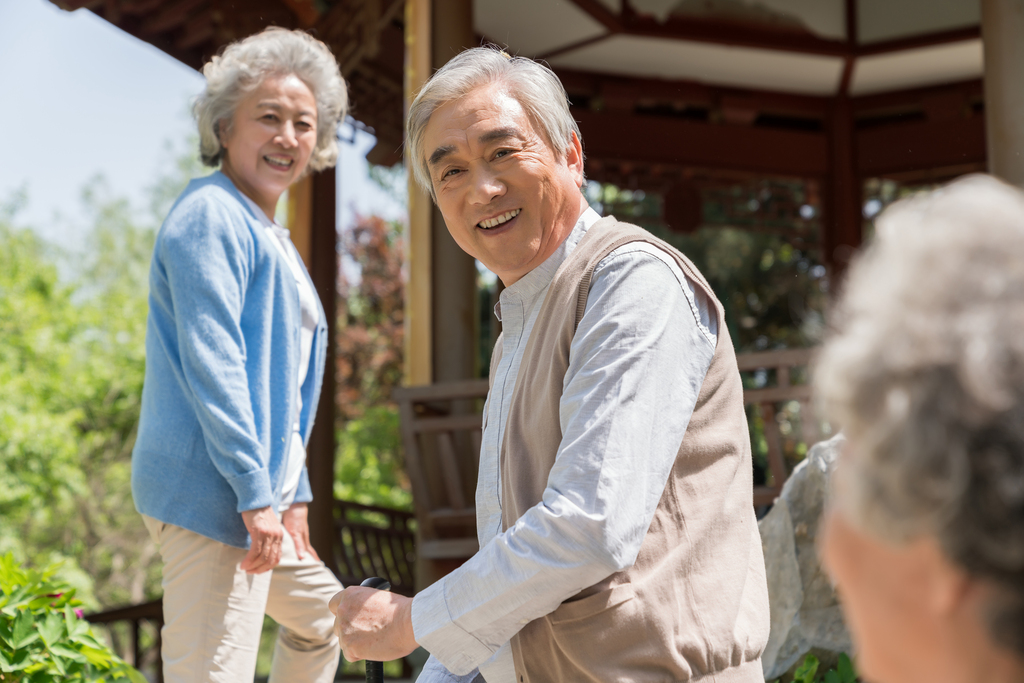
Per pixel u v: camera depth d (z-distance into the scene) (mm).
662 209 9219
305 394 2576
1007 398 501
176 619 2166
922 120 8961
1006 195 566
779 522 2643
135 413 16516
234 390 2141
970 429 513
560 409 1433
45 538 16719
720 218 10312
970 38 7941
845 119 9000
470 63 1735
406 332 5098
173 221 2264
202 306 2168
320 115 2723
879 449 538
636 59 8203
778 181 9297
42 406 14344
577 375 1407
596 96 8539
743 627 1412
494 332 8547
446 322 5035
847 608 637
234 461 2115
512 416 1563
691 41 7914
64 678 2162
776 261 12703
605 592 1353
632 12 7676
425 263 5055
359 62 7070
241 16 6270
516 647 1436
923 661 570
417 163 1823
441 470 4699
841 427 583
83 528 16875
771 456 3982
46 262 16688
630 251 1494
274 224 2572
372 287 13641
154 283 2303
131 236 26172
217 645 2150
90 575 16766
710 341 1496
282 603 2449
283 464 2314
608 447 1331
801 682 2340
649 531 1386
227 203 2318
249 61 2549
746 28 7984
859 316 569
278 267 2369
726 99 8773
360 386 13125
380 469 12312
